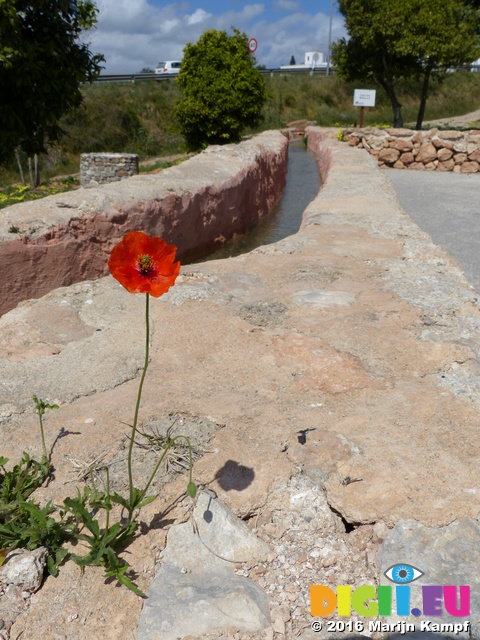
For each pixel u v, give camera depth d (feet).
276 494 7.34
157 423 8.63
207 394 9.50
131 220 20.75
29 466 7.58
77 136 69.72
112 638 5.68
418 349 11.01
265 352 10.94
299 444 8.05
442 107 112.98
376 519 6.95
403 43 62.49
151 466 7.73
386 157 53.98
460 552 6.48
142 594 6.02
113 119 75.87
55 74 21.48
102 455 7.94
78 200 19.77
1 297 16.69
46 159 63.10
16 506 6.97
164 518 6.99
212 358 10.77
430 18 61.57
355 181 32.48
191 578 6.35
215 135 54.08
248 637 5.75
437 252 18.01
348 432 8.34
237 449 8.01
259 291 14.30
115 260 5.70
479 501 6.99
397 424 8.53
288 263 16.65
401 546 6.56
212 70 51.08
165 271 5.82
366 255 17.58
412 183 44.42
